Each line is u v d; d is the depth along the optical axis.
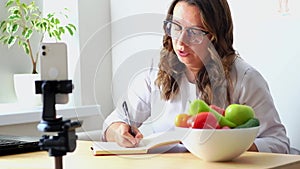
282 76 2.96
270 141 1.76
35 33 3.79
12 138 1.83
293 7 2.89
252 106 1.95
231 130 1.28
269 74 3.02
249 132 1.30
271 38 3.00
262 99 1.95
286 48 2.93
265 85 2.01
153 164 1.31
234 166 1.25
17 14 3.47
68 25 3.75
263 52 3.04
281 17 2.95
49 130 0.90
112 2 3.92
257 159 1.36
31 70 3.76
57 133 0.91
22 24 3.63
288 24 2.92
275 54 2.99
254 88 1.96
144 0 3.70
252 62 3.10
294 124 2.92
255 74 2.00
